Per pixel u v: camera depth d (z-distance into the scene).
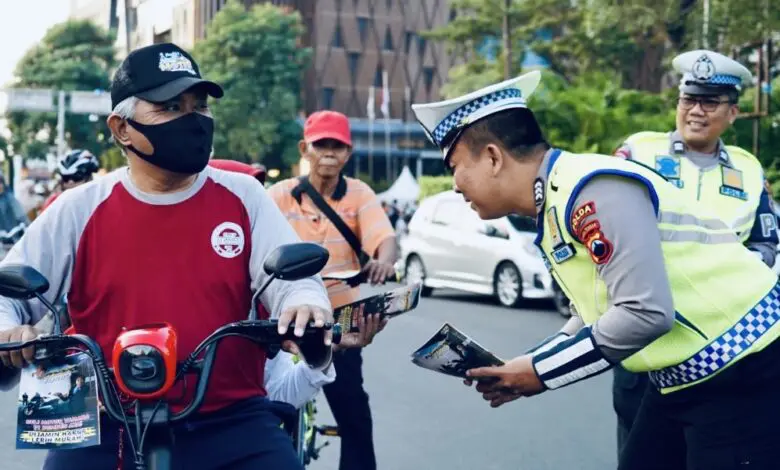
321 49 74.50
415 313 13.95
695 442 3.15
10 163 59.97
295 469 3.02
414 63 76.94
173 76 2.93
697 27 21.11
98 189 3.09
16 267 2.82
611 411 7.64
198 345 2.96
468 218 15.75
